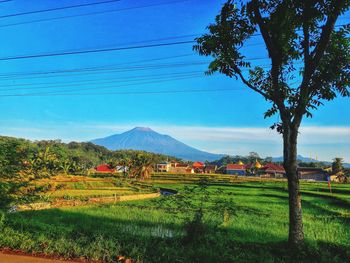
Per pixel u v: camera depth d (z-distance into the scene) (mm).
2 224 11078
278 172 137375
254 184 75812
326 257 8945
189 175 114812
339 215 23656
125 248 8984
